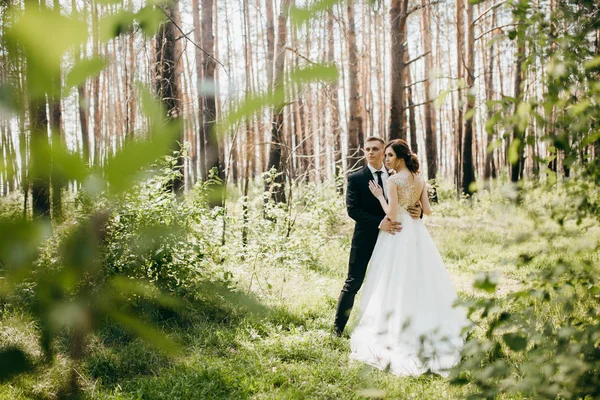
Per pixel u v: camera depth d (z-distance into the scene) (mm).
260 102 275
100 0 283
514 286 4469
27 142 255
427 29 16734
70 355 307
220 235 4891
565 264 1229
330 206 8242
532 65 1266
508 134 1220
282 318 4305
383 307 3521
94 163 264
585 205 1200
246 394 3119
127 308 324
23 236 258
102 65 273
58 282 283
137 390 3025
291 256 5695
